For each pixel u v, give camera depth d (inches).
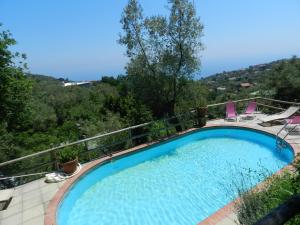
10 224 200.4
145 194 258.5
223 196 240.7
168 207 232.2
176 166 320.2
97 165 305.3
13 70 459.5
